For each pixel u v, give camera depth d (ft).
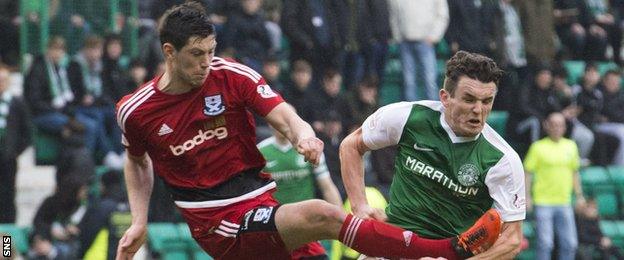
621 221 137.59
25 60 128.67
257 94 54.80
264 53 128.47
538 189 123.03
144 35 128.26
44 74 122.31
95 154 122.11
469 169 55.72
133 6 132.46
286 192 92.63
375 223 53.83
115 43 123.65
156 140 55.57
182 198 56.44
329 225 53.72
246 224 55.16
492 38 139.95
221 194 55.77
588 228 126.21
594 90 141.08
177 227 114.32
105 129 122.62
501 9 140.46
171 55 53.47
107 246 102.99
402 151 57.21
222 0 128.06
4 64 125.39
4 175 115.65
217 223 55.88
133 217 58.65
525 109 135.23
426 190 56.54
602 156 140.46
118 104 55.98
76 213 110.11
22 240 110.83
